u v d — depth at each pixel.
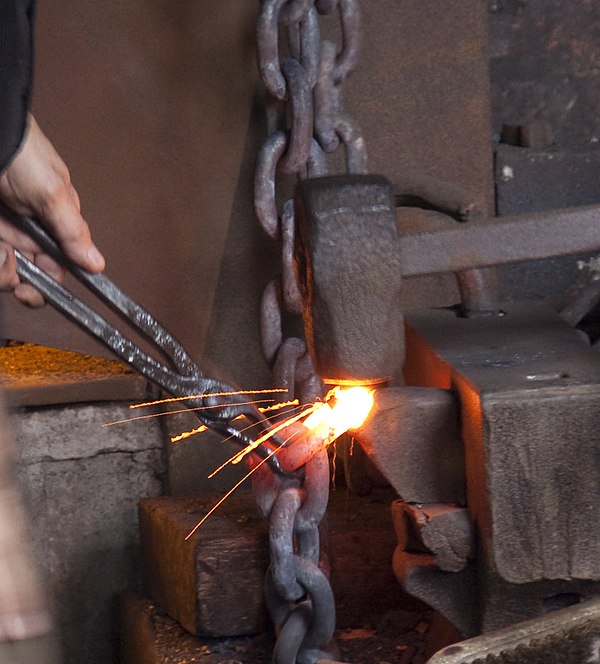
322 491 2.28
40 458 2.94
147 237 2.79
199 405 2.15
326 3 2.42
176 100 2.73
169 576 2.69
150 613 2.76
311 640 2.31
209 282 2.83
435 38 2.82
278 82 2.38
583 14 3.06
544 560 2.03
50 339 2.81
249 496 2.84
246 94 2.74
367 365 1.99
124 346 2.09
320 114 2.45
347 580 2.61
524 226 1.99
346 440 2.79
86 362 3.07
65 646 3.02
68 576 3.00
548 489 2.00
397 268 1.96
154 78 2.72
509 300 3.06
